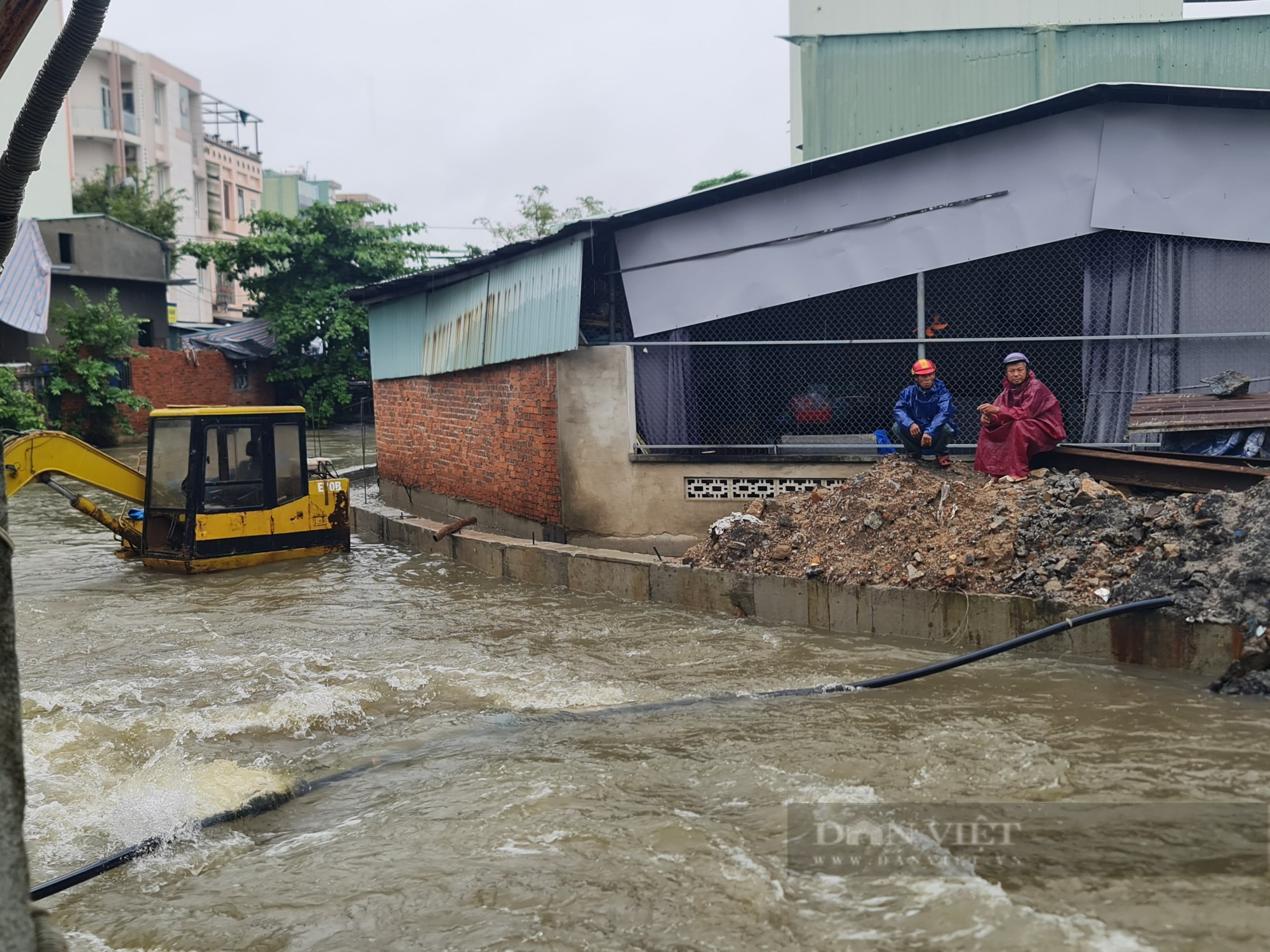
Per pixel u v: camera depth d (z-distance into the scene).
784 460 11.65
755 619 10.03
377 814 5.84
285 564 14.02
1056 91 16.48
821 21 17.16
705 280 12.38
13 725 2.42
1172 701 7.10
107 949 4.56
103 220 35.25
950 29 16.80
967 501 9.69
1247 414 9.80
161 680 8.73
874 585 9.35
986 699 7.29
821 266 11.95
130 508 15.16
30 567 14.13
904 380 12.71
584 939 4.34
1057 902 4.39
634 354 12.45
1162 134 10.72
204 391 37.03
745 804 5.64
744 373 12.80
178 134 54.19
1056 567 8.67
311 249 38.31
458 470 16.22
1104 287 11.16
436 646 9.55
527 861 5.10
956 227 11.41
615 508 12.42
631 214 12.23
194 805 6.02
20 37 2.76
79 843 5.67
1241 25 15.91
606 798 5.83
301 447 14.29
